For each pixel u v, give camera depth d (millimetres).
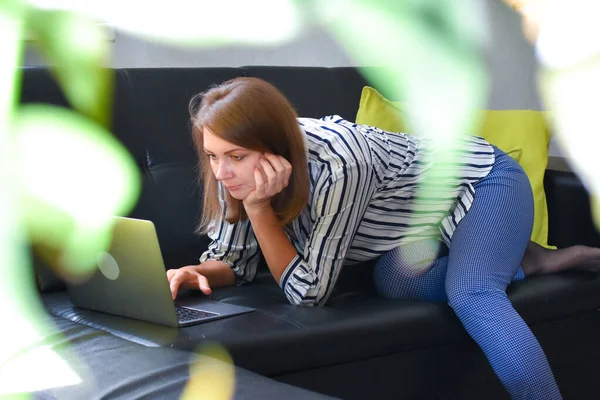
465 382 1517
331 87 2043
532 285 1649
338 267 1450
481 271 1456
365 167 1398
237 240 1622
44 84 1481
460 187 1531
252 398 691
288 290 1454
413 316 1435
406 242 1542
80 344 997
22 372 819
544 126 2041
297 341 1270
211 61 2160
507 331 1361
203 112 1279
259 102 1273
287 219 1411
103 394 755
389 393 1407
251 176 1325
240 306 1434
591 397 1738
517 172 1595
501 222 1510
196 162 1789
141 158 1734
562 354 1676
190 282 1531
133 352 942
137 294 1288
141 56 2037
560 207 2008
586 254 1737
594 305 1705
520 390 1343
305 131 1427
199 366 849
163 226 1707
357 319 1367
